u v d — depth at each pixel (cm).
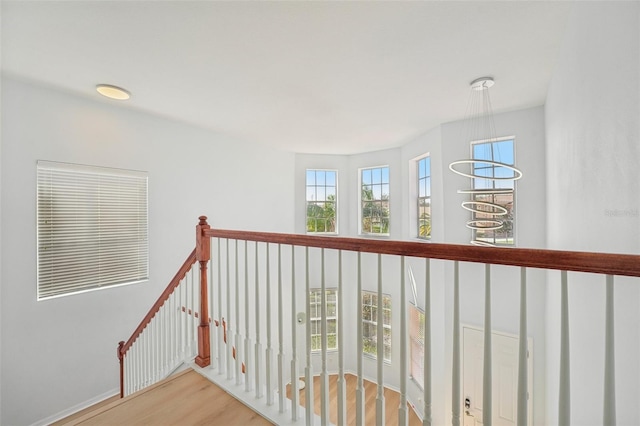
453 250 108
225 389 193
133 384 310
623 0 114
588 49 154
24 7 177
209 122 411
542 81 283
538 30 203
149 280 373
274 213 566
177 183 408
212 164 455
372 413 473
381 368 128
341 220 654
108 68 256
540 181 350
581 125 171
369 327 587
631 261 78
